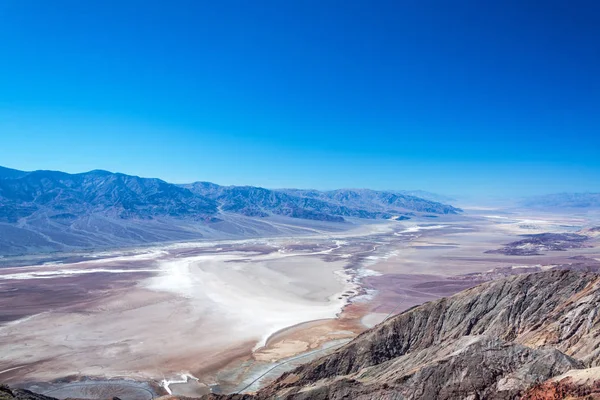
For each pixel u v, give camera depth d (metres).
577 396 24.59
